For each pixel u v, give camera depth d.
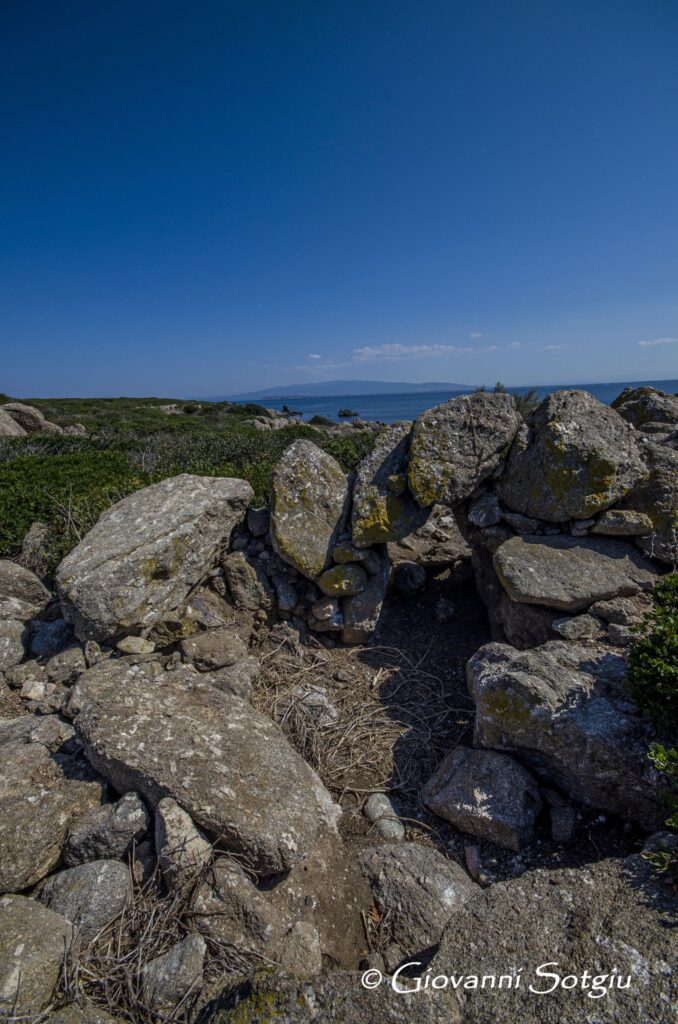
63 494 7.57
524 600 4.13
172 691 3.44
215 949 2.33
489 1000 1.98
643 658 2.94
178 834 2.65
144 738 3.02
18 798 2.90
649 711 2.88
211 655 4.22
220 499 4.83
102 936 2.43
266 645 4.80
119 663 3.93
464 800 3.12
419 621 5.25
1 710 3.93
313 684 4.34
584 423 4.69
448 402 4.94
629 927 2.13
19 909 2.45
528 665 3.47
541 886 2.41
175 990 2.16
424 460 4.72
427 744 3.80
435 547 6.50
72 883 2.60
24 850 2.67
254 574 4.87
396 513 4.73
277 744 3.22
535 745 3.12
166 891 2.59
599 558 4.40
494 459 4.84
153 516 4.60
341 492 5.08
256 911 2.45
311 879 2.71
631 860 2.45
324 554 4.78
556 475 4.57
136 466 10.77
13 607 4.81
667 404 6.87
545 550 4.45
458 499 4.80
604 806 3.04
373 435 13.53
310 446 5.16
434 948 2.44
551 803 3.13
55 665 4.09
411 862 2.80
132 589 4.13
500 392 5.03
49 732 3.41
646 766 2.88
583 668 3.48
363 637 4.87
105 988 2.19
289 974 2.12
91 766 3.19
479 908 2.38
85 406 48.94
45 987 2.17
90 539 4.54
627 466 4.55
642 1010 1.84
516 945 2.17
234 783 2.85
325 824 2.96
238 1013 2.02
